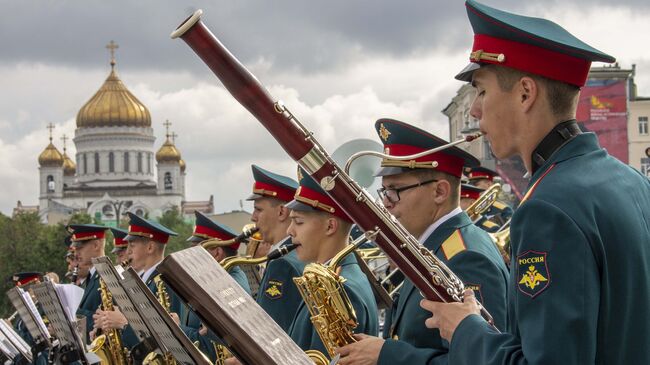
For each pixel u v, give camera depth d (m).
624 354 3.43
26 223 86.38
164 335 4.36
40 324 8.95
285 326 7.04
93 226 13.82
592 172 3.58
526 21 3.86
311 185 6.76
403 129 5.52
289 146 4.14
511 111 3.78
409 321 5.10
